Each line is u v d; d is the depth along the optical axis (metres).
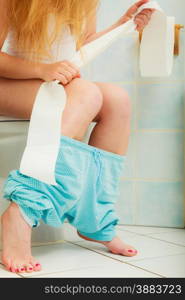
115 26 1.16
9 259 0.80
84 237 1.04
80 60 0.91
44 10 0.94
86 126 0.89
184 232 1.33
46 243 1.10
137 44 1.45
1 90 0.96
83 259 0.93
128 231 1.34
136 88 1.45
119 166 0.97
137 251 1.00
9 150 1.02
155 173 1.44
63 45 1.01
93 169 0.90
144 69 1.16
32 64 0.91
